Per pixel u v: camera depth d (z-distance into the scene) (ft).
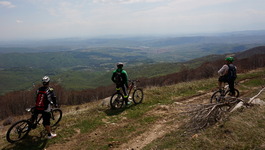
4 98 122.72
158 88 48.67
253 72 67.46
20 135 22.26
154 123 26.18
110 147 21.01
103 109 32.99
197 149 16.61
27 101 116.57
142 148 20.10
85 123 27.07
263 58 128.06
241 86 45.21
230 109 24.50
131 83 35.04
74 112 33.17
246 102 24.98
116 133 24.09
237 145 15.98
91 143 21.99
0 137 24.08
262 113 21.26
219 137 17.75
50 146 21.48
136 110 31.78
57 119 28.76
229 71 28.73
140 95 36.37
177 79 130.31
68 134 24.02
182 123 24.56
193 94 40.96
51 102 22.21
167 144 19.21
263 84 45.37
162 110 31.12
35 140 22.49
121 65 31.94
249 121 19.57
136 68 615.16
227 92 30.58
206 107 22.67
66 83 518.37
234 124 19.30
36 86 124.77
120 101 32.89
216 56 498.28
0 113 106.83
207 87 46.42
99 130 25.07
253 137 16.69
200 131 20.27
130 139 22.50
